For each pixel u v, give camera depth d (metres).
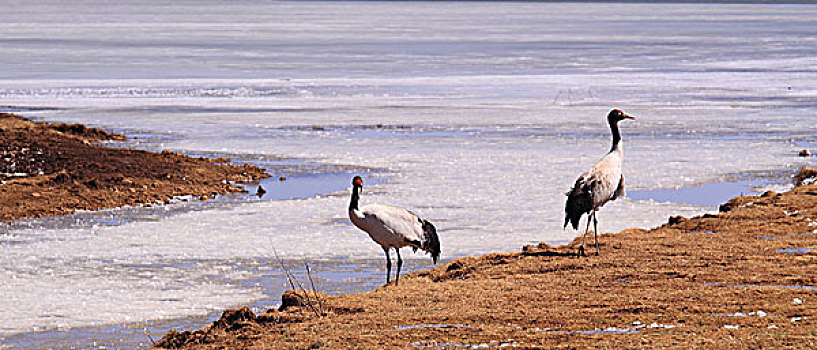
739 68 57.25
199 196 19.88
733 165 23.83
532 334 8.41
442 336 8.46
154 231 16.41
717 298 9.62
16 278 13.20
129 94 42.34
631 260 11.91
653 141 28.55
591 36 92.69
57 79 48.81
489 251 14.82
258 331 9.28
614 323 8.76
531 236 15.91
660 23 127.00
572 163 24.28
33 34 90.00
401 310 9.64
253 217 17.64
